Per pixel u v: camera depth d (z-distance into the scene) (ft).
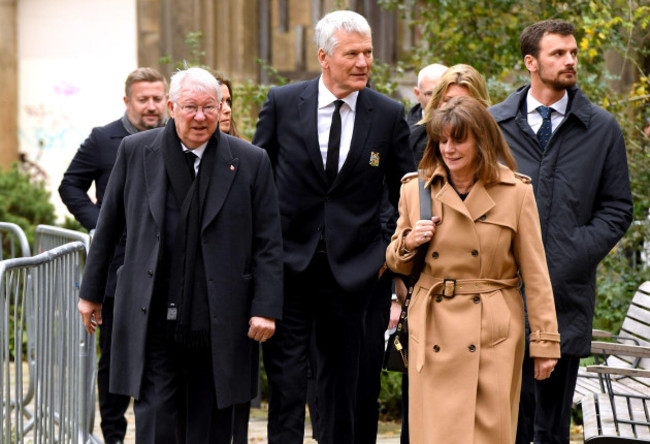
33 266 25.08
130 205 24.17
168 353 23.98
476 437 21.59
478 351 21.74
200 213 23.91
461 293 22.03
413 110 32.63
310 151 26.20
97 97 70.69
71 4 70.38
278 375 26.40
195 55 49.52
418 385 22.33
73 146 71.00
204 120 23.56
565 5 44.16
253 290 24.62
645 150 39.83
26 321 29.35
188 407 24.43
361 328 26.73
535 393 27.99
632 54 42.42
